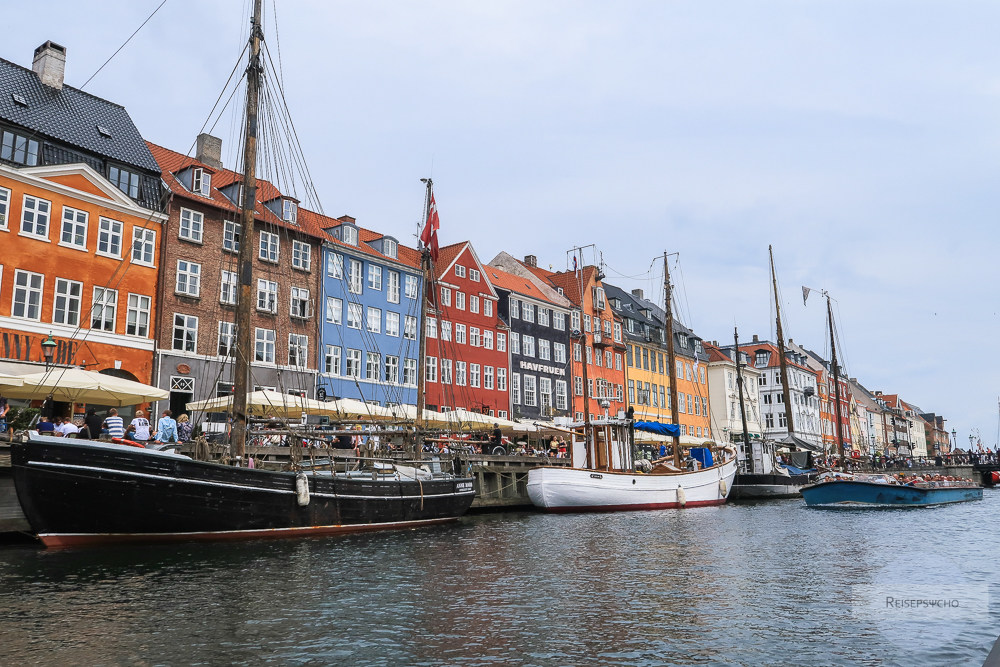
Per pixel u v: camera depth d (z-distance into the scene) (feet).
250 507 63.62
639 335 252.42
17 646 31.14
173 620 35.73
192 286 120.78
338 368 145.38
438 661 29.48
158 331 114.21
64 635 32.86
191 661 29.35
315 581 46.19
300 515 67.92
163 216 115.65
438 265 182.70
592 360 225.76
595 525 88.22
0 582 44.42
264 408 96.02
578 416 214.90
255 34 77.25
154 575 47.37
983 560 57.31
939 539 72.54
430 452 107.76
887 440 471.62
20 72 109.09
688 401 272.92
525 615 37.24
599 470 112.37
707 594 42.96
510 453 126.52
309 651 30.73
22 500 54.29
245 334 72.23
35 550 56.13
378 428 103.14
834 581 47.62
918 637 33.37
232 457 68.64
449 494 89.15
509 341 194.29
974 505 132.36
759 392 324.39
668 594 42.93
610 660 29.68
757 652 30.89
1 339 95.86
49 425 65.57
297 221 142.61
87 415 70.38
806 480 169.07
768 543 68.80
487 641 32.32
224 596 41.29
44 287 101.45
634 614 37.60
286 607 38.75
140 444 60.44
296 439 75.31
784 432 314.14
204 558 54.44
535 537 73.36
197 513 60.18
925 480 139.33
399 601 40.50
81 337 104.58
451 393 172.55
